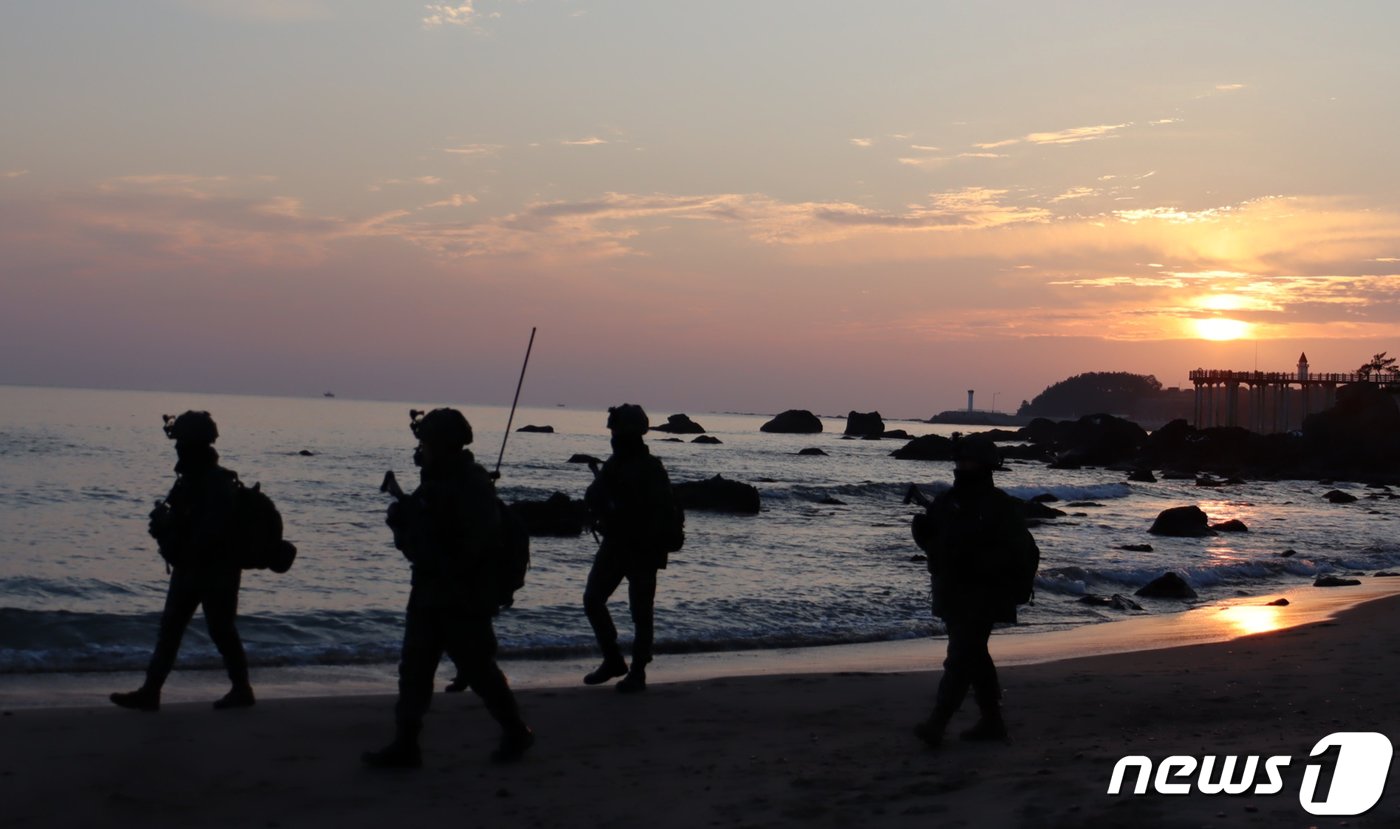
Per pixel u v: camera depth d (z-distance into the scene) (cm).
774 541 2619
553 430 13638
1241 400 16400
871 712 805
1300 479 7800
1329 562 2447
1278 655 1095
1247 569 2181
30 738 661
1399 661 1046
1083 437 9231
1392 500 5559
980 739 700
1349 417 8206
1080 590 1836
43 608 1392
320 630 1211
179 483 752
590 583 896
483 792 586
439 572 617
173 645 754
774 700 848
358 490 3938
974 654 679
